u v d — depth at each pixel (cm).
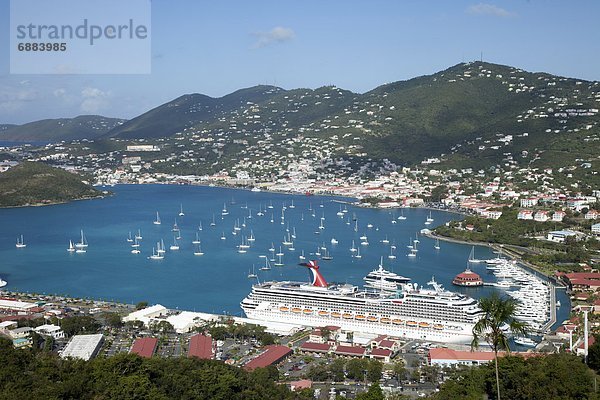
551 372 16512
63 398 15462
